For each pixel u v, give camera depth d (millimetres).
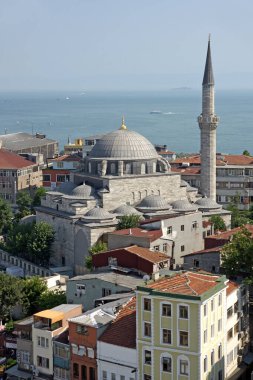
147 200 164000
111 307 96375
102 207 162500
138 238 130875
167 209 161500
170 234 143125
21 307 123938
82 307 107375
